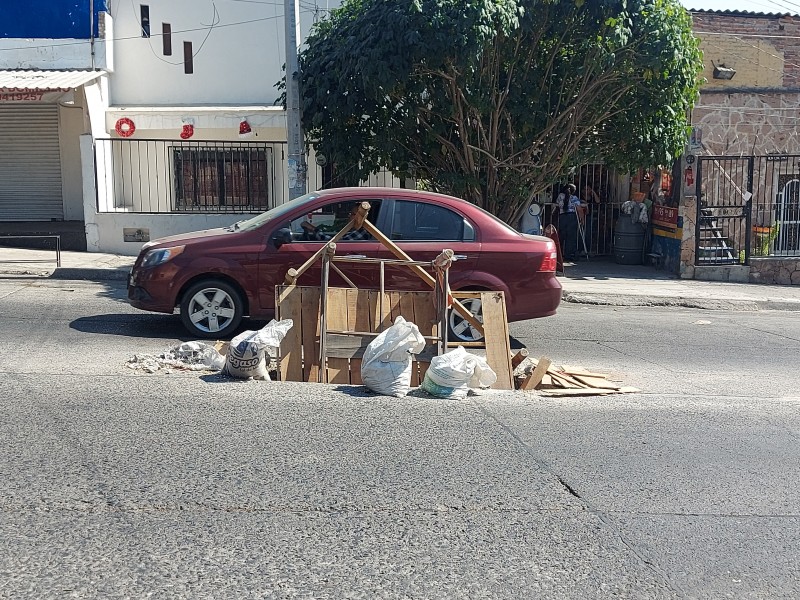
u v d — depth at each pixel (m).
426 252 8.95
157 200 17.41
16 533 4.09
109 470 4.90
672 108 14.09
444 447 5.53
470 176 14.42
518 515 4.53
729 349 10.18
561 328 11.20
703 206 16.50
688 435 6.08
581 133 14.63
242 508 4.45
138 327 9.60
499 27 12.51
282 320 7.14
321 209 9.12
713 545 4.28
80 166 19.56
